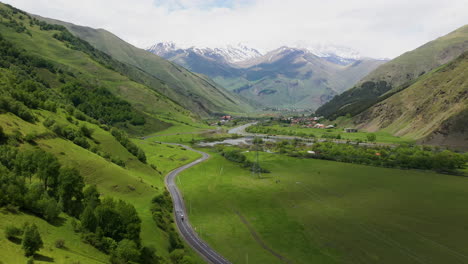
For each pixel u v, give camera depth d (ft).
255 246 344.69
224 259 311.27
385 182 599.98
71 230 223.92
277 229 390.42
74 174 266.98
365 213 447.01
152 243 281.54
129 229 251.39
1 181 217.97
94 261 193.57
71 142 430.61
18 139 332.19
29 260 156.56
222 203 473.67
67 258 179.52
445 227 401.08
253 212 444.14
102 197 346.13
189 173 633.20
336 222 414.21
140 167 545.85
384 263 319.06
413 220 422.00
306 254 332.60
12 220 191.72
